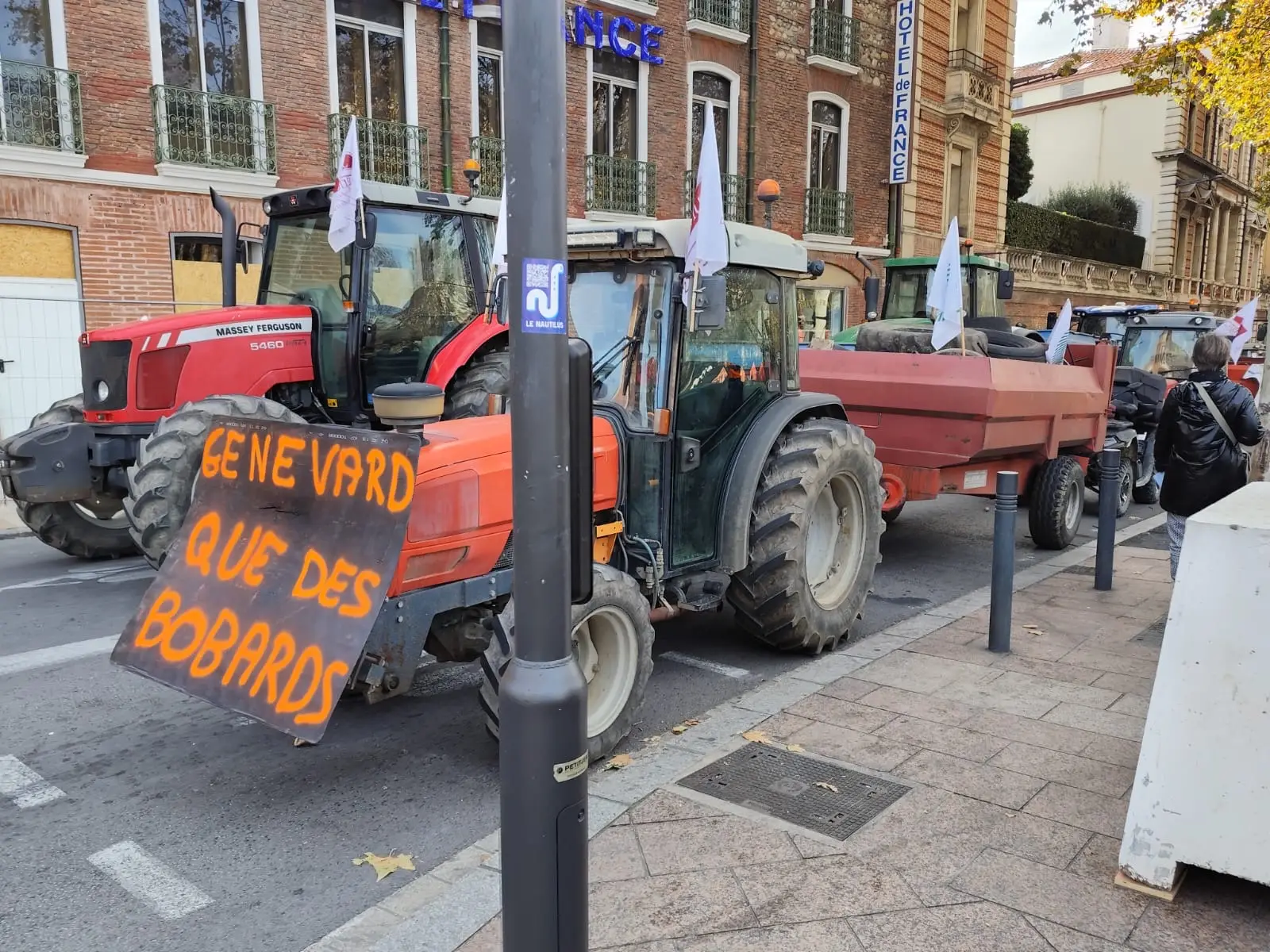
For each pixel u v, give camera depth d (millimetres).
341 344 7254
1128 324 13750
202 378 6797
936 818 3564
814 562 5820
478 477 4082
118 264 11930
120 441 6699
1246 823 2926
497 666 3812
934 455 7297
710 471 5145
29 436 6645
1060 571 7750
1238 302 45688
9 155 10961
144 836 3645
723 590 5230
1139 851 3061
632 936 2863
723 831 3484
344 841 3625
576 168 16469
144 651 3953
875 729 4430
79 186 11555
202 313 6961
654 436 4730
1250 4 10508
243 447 4094
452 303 7840
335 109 13602
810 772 3973
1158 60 11945
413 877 3369
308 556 3791
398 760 4355
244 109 12656
